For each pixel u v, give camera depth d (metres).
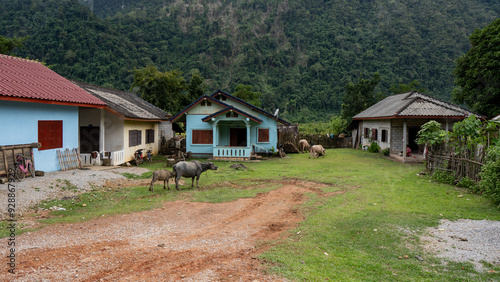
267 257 5.11
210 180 12.96
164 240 5.96
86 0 168.62
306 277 4.43
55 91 12.66
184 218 7.58
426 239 6.12
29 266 4.51
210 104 22.33
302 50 118.69
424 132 13.91
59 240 5.74
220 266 4.74
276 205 8.98
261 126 22.92
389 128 23.55
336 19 130.62
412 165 18.08
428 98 23.94
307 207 8.71
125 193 10.31
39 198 8.79
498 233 6.16
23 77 12.40
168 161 16.81
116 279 4.21
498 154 8.78
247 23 138.38
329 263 4.98
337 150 29.33
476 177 10.35
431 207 8.46
